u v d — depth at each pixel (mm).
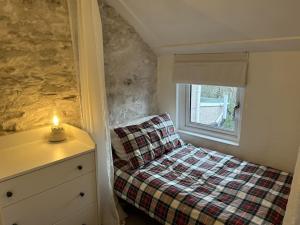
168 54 2586
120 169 1989
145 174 1896
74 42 1756
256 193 1645
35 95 1756
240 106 2260
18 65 1643
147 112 2707
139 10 2072
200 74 2350
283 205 1510
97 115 1781
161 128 2381
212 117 2537
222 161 2152
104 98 1798
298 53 1814
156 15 2055
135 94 2518
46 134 1839
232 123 2395
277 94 1974
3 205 1295
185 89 2637
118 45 2250
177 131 2756
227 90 2355
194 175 1911
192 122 2701
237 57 2105
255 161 2213
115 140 2098
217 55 2217
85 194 1716
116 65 2270
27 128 1758
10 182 1298
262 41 1863
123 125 2312
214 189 1710
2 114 1626
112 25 2166
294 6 1470
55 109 1869
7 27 1555
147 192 1751
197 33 2078
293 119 1933
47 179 1463
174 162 2127
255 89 2082
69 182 1590
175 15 1960
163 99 2771
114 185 1970
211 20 1864
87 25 1649
